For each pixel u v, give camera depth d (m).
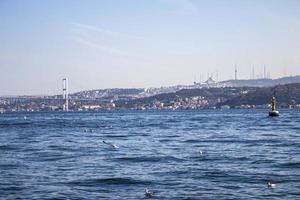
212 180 38.91
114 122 187.50
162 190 35.19
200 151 58.50
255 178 39.53
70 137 96.06
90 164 49.62
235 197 32.50
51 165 49.03
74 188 36.38
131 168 46.28
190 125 149.00
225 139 83.44
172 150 63.88
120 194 34.06
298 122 154.88
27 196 33.69
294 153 57.34
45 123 183.00
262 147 65.88
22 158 55.75
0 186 37.19
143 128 134.00
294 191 34.12
